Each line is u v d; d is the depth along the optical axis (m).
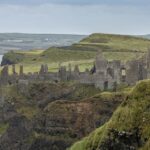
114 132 108.25
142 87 111.19
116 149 107.50
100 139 113.00
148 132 104.50
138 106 108.94
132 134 105.94
